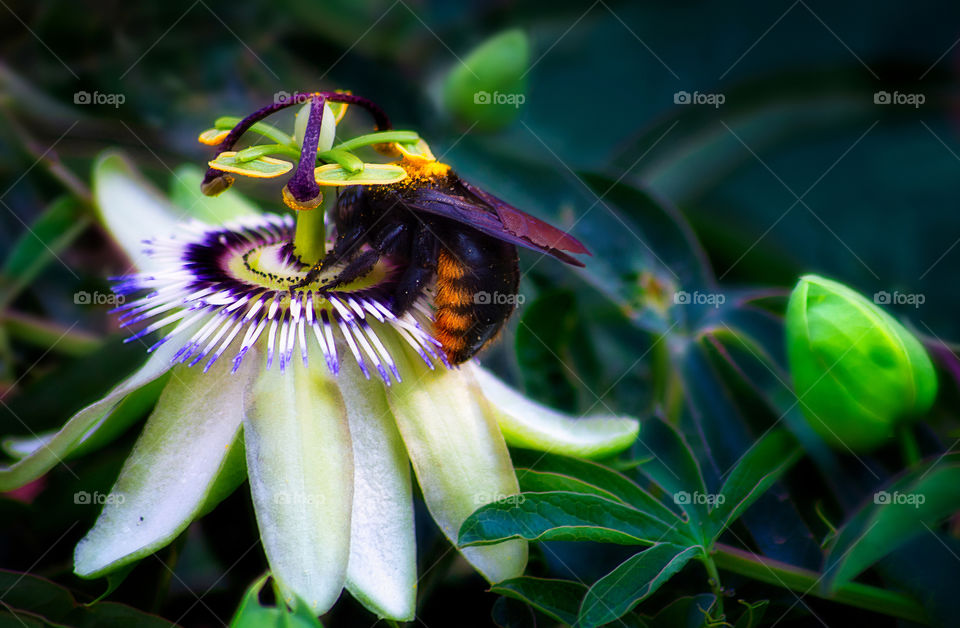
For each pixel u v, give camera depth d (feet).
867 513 1.06
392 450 1.07
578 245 1.09
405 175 1.09
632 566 1.05
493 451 1.08
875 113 1.45
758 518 1.11
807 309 1.11
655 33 1.55
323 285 1.11
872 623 1.09
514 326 1.24
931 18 1.48
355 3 1.37
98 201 1.21
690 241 1.25
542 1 1.43
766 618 1.09
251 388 1.07
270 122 1.37
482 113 1.31
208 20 1.36
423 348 1.10
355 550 1.04
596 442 1.11
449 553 1.11
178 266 1.13
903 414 1.11
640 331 1.27
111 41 1.34
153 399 1.09
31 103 1.33
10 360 1.25
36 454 1.05
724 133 1.39
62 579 1.10
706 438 1.16
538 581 1.06
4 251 1.30
